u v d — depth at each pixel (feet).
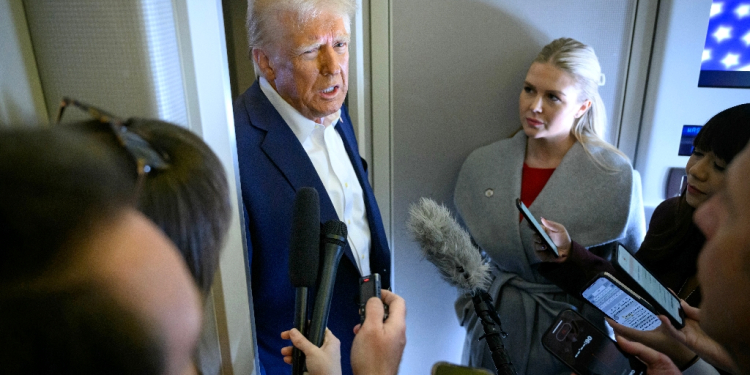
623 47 4.14
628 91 4.26
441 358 5.47
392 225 5.01
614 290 2.78
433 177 4.79
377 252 4.14
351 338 3.67
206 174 1.19
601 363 2.87
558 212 3.97
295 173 3.36
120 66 1.72
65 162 0.80
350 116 4.57
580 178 3.94
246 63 5.13
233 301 2.27
